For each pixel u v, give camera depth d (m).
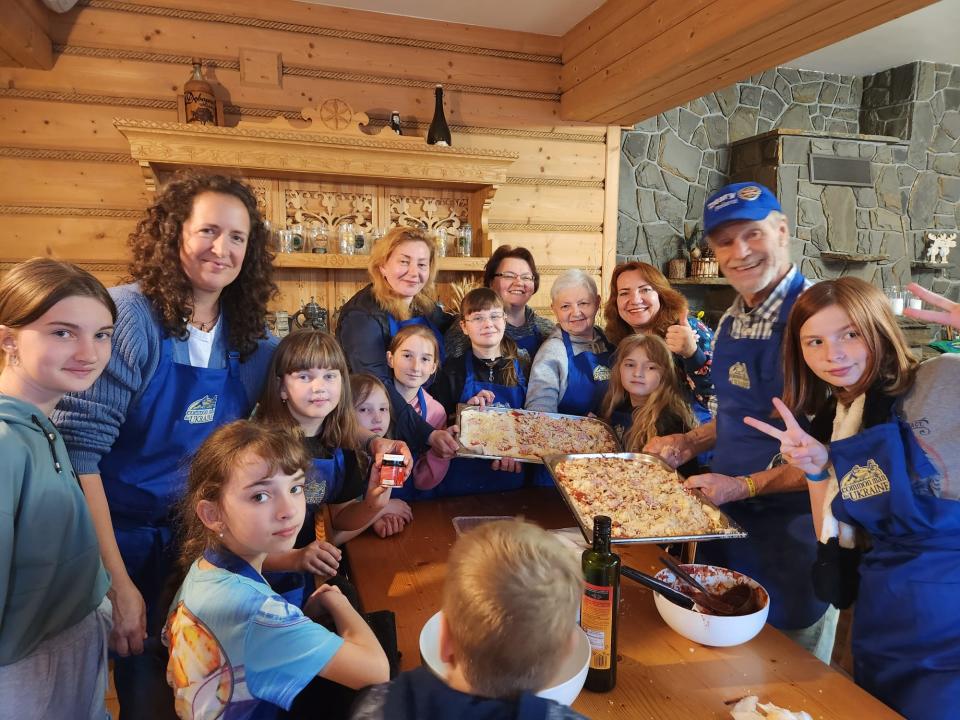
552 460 1.65
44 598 1.04
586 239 3.91
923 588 1.07
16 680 1.03
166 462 1.35
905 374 1.10
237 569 0.98
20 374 1.03
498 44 3.58
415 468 1.84
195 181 1.29
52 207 3.01
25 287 1.00
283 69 3.24
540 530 0.73
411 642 1.08
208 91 2.96
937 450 1.06
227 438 1.01
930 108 5.20
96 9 2.96
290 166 2.97
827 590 1.22
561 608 0.65
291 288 3.31
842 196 5.04
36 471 1.00
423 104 3.49
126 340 1.24
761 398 1.55
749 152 5.00
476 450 1.72
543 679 0.66
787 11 2.14
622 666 1.01
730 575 1.18
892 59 5.04
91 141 3.01
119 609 1.21
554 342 2.16
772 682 0.98
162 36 3.05
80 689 1.14
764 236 1.48
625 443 1.93
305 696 0.99
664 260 4.80
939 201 5.37
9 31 2.50
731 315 1.66
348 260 3.15
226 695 0.87
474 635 0.64
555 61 3.69
